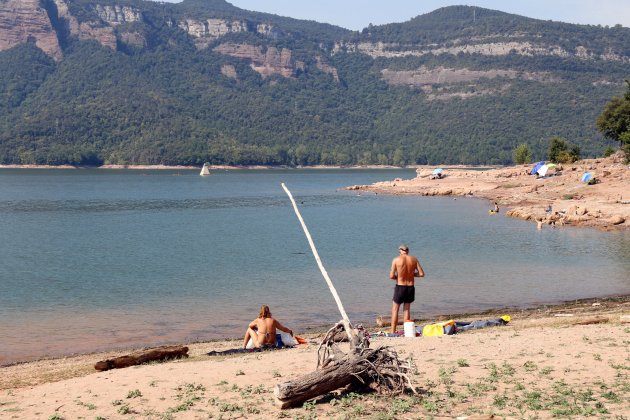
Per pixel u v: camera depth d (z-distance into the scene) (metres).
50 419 10.99
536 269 38.06
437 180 139.25
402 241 53.69
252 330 18.31
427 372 13.03
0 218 79.88
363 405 11.11
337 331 12.23
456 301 28.98
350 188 141.50
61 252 49.84
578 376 12.30
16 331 24.72
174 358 16.91
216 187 161.50
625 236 53.00
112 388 12.88
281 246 52.53
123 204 104.81
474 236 55.84
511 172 126.44
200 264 43.06
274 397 11.38
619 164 108.62
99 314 27.80
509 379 12.28
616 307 25.53
